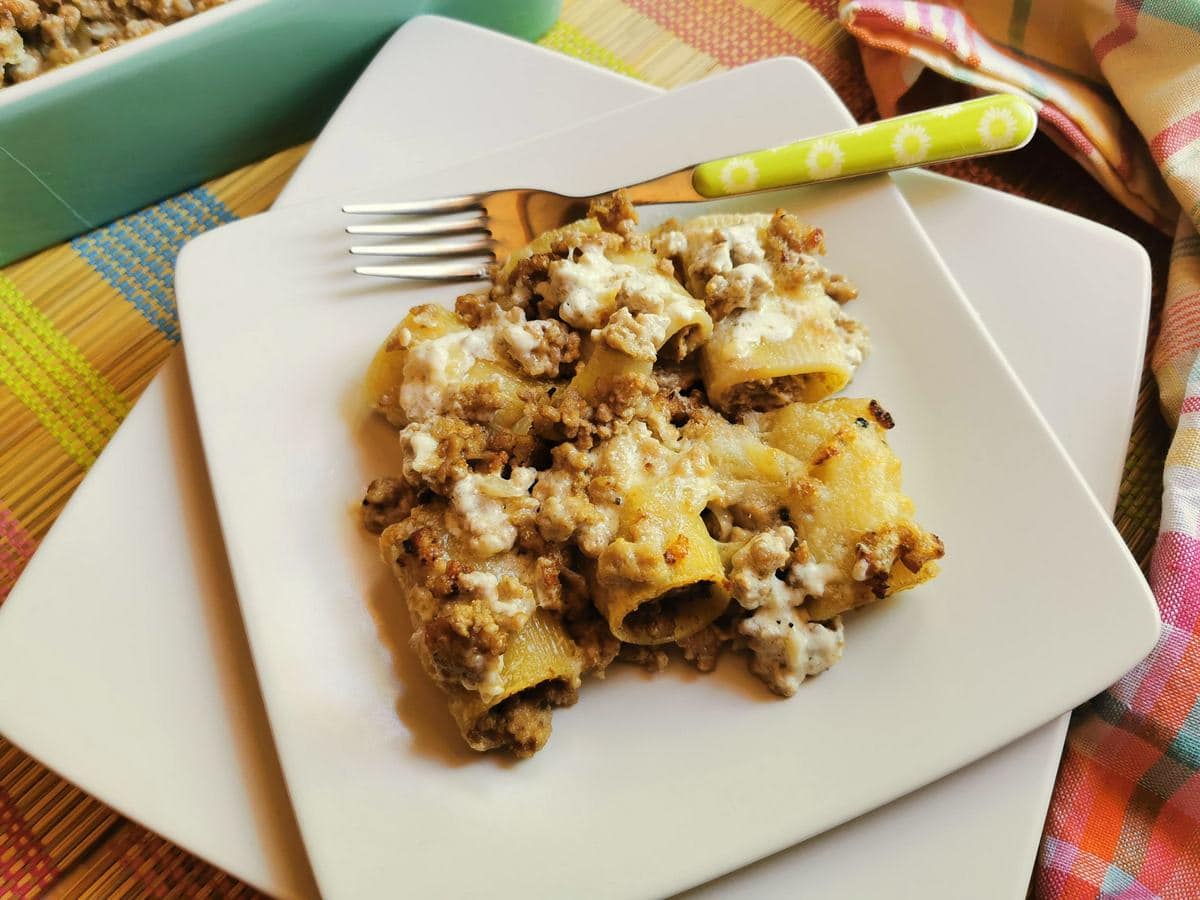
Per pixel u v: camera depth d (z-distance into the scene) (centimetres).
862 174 27
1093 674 22
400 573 22
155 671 23
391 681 22
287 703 22
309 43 30
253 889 24
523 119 31
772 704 22
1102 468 26
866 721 22
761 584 21
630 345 22
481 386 23
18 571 27
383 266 27
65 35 30
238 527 23
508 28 34
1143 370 30
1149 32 31
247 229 27
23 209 29
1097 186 33
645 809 21
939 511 24
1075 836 24
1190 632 24
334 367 26
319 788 21
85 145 29
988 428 24
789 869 21
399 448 25
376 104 30
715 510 23
